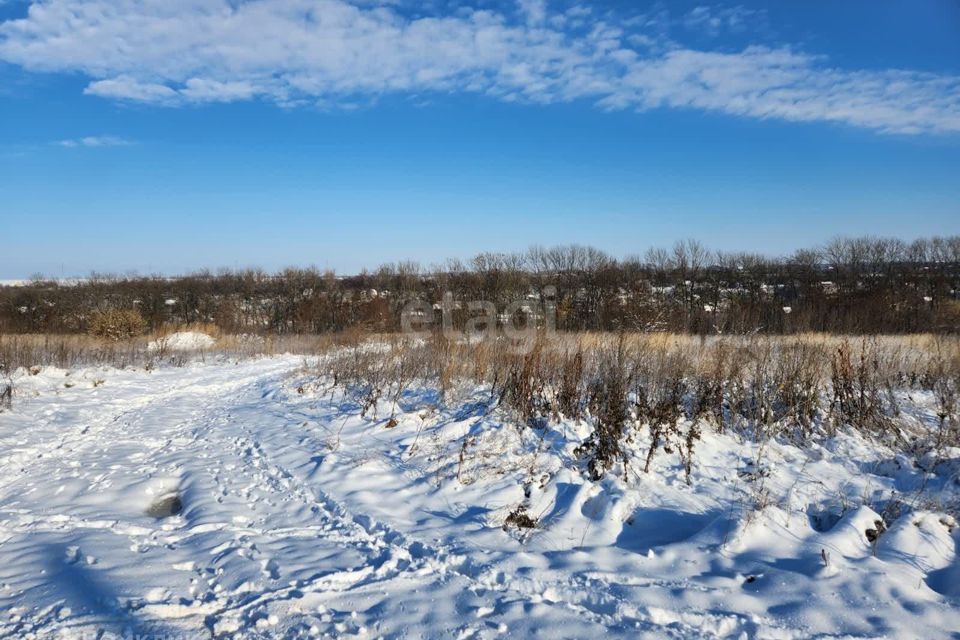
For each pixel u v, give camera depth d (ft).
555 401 28.30
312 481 22.29
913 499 18.99
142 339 82.69
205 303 135.74
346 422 30.37
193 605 13.15
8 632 11.96
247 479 23.25
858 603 12.75
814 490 20.30
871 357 34.53
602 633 11.89
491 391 32.35
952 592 13.62
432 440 25.68
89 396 43.52
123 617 12.57
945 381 32.07
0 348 57.21
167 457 26.96
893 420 27.30
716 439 24.97
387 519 18.35
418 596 13.57
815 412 27.63
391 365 40.06
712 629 12.06
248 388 48.80
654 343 36.17
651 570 14.82
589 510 19.22
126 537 17.54
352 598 13.50
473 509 19.13
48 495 21.66
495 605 13.15
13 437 30.17
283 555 15.90
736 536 16.12
